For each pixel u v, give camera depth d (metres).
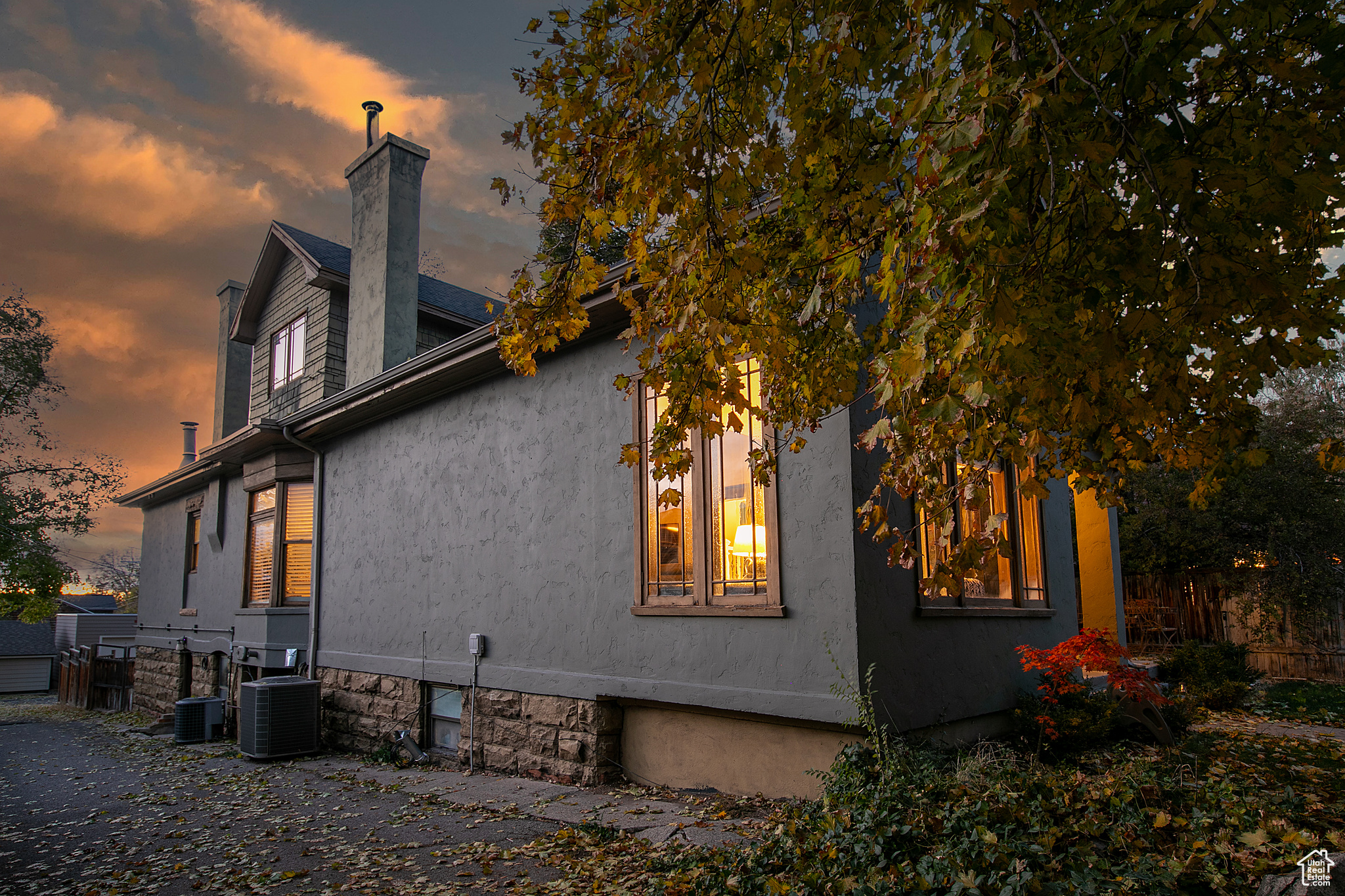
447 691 9.14
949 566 2.47
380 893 4.68
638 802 6.36
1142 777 4.46
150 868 5.57
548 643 7.76
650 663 6.73
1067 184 2.41
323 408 10.94
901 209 2.41
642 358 3.60
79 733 15.05
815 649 5.57
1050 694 6.82
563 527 7.75
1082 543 10.91
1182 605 15.39
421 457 9.91
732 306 3.03
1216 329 2.45
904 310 2.85
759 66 3.12
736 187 2.94
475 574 8.79
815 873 3.65
